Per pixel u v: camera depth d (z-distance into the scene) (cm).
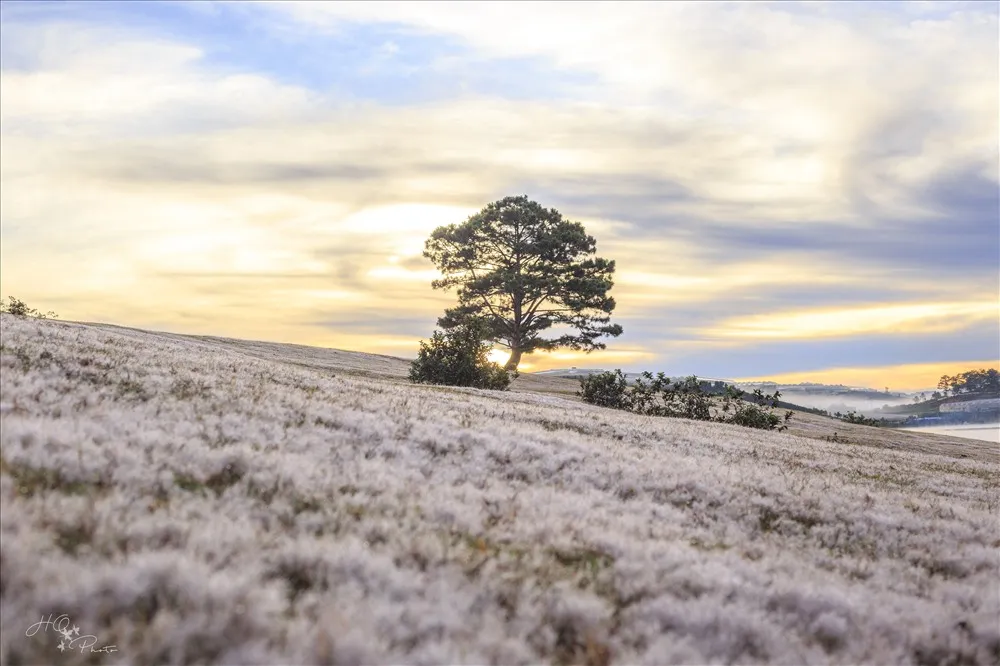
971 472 2709
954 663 580
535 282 8550
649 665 462
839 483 1562
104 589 416
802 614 615
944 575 895
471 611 493
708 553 764
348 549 539
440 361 4994
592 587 570
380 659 394
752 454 2042
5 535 448
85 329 2439
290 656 382
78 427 804
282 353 7056
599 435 1956
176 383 1352
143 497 614
